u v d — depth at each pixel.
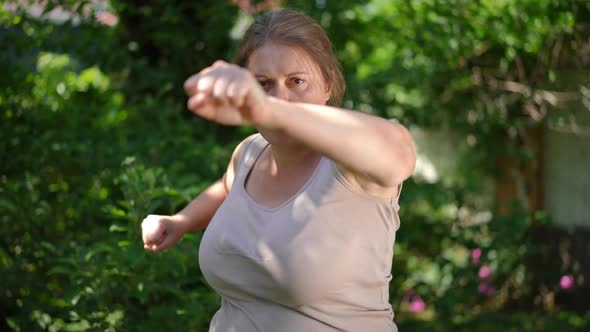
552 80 4.44
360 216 1.36
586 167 5.13
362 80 4.54
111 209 2.56
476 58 5.01
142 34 4.70
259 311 1.47
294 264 1.37
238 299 1.51
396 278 4.62
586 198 5.13
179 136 3.81
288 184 1.45
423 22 4.41
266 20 1.48
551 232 5.31
